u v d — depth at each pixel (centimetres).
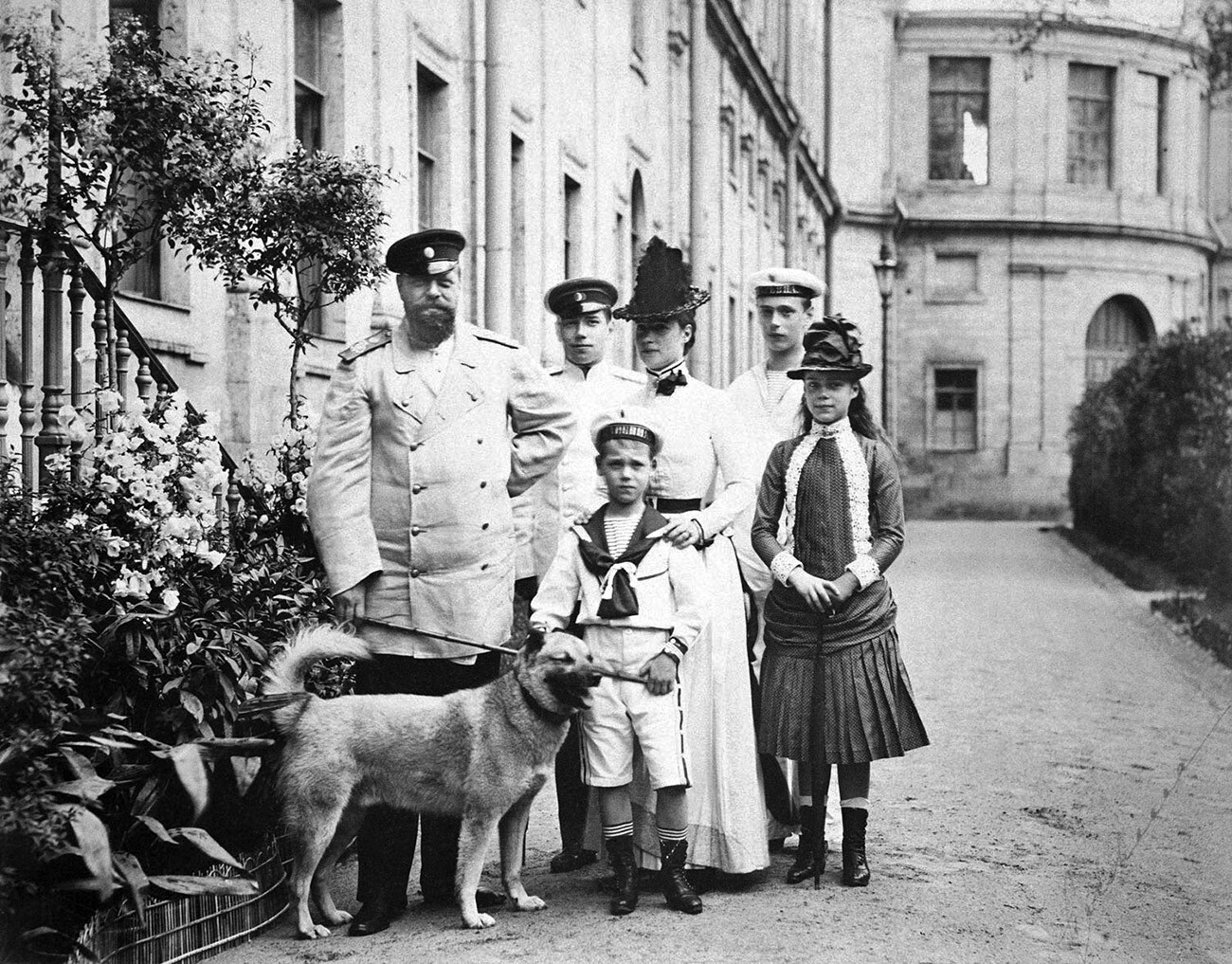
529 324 1516
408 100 1181
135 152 612
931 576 2153
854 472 601
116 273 640
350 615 545
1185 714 1030
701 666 588
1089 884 603
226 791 509
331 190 718
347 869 620
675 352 626
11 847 423
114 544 502
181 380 873
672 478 613
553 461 576
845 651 591
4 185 618
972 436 4447
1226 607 1550
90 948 443
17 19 629
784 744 590
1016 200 4416
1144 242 4525
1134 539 2267
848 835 593
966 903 568
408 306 544
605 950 500
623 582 553
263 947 501
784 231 3500
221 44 897
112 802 473
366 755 505
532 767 517
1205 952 521
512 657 564
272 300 757
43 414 614
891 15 4409
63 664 436
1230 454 1702
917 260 4447
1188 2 1611
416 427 545
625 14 1973
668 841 556
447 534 547
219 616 536
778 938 515
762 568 668
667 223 2289
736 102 2819
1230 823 719
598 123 1827
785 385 691
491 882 596
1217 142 5069
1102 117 4522
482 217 1360
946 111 4469
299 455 703
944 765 842
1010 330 4422
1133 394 2325
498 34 1370
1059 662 1281
